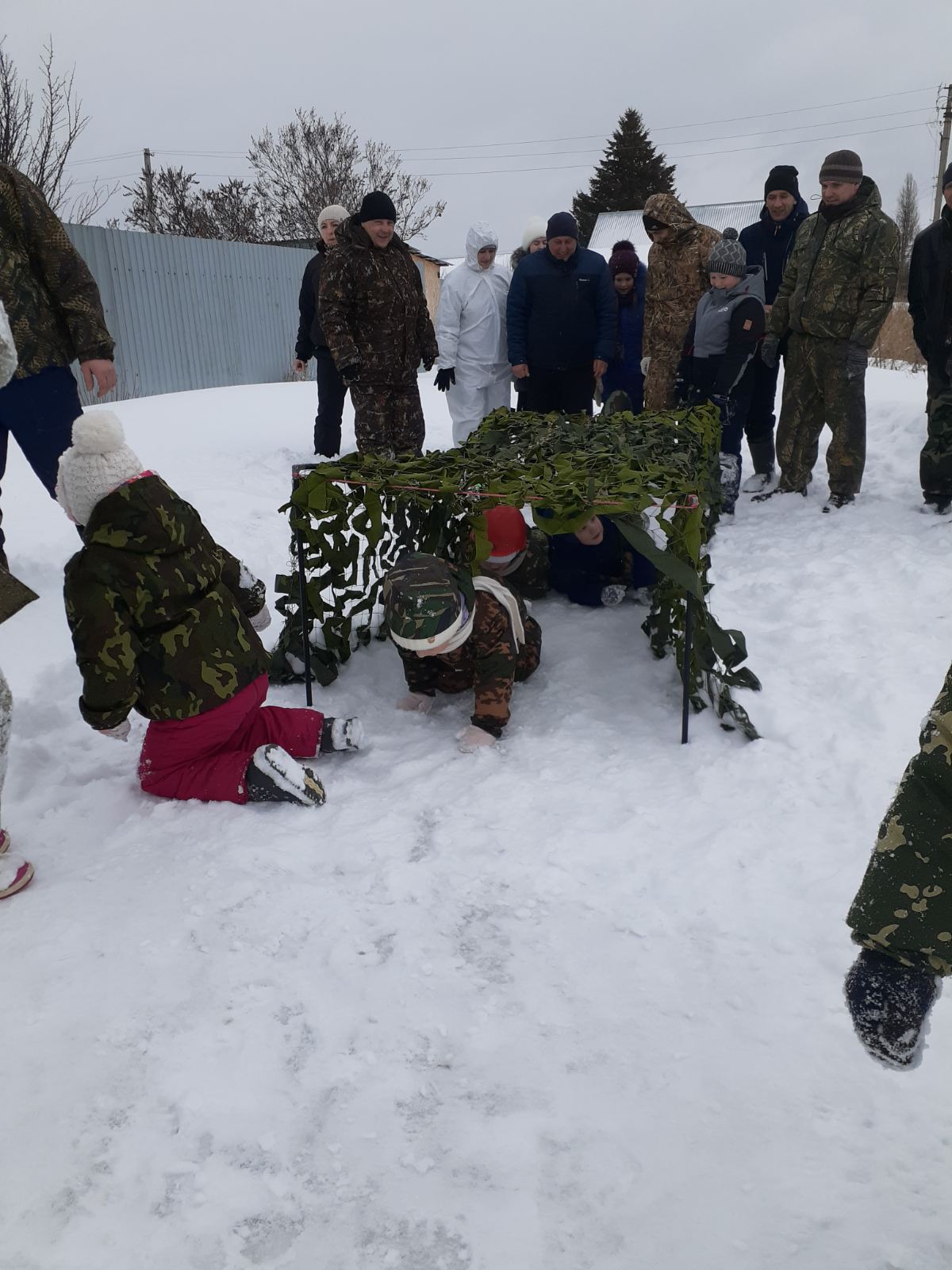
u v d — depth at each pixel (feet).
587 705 11.85
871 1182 5.78
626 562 14.83
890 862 4.46
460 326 21.91
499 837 9.14
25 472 20.71
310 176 103.35
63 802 10.04
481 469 11.82
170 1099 6.46
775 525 19.03
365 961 7.66
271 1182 5.89
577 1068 6.66
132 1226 5.66
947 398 17.93
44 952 7.75
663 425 13.97
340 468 11.98
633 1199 5.75
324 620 12.60
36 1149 6.11
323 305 19.39
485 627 10.71
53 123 51.52
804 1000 7.14
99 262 41.93
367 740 11.27
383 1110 6.38
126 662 8.87
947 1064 6.52
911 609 14.19
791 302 19.15
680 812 9.48
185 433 26.63
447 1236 5.59
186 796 9.90
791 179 20.80
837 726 10.80
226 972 7.55
